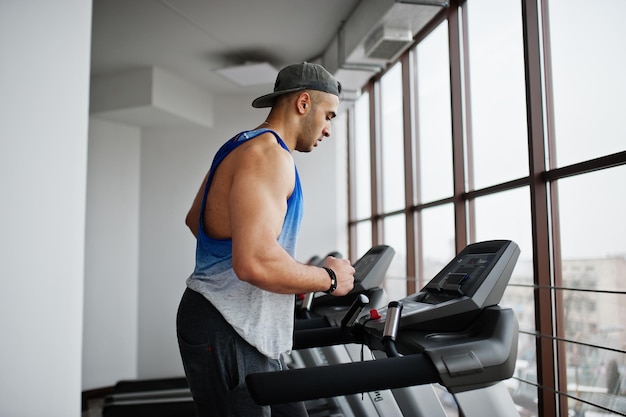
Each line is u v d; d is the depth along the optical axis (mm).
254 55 5160
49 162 2180
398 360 1222
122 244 5840
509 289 3117
